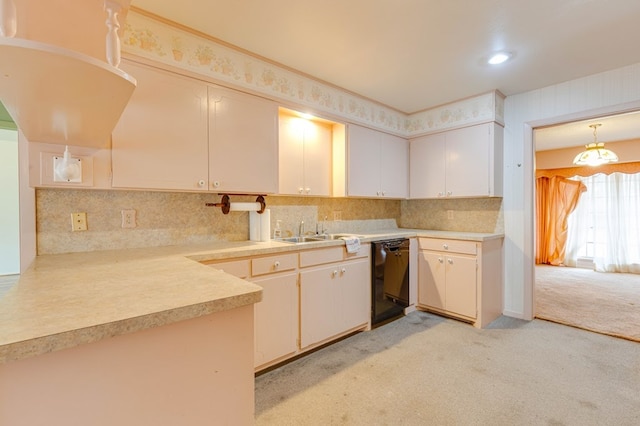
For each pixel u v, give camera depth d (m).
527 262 3.16
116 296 0.93
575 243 6.09
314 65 2.54
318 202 3.25
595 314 3.29
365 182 3.29
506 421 1.65
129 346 0.80
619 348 2.49
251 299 0.98
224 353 0.96
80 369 0.74
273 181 2.47
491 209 3.43
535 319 3.16
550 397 1.85
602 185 5.77
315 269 2.43
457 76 2.77
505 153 3.31
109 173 1.75
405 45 2.24
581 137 4.95
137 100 1.82
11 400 0.67
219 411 0.96
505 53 2.37
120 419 0.79
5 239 3.33
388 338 2.71
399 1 1.75
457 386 1.97
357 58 2.43
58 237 1.80
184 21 1.93
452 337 2.72
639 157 5.13
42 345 0.65
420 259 3.42
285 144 2.72
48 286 1.04
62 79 0.83
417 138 3.79
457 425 1.62
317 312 2.44
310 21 1.94
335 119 2.97
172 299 0.90
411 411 1.74
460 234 3.22
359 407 1.78
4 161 3.31
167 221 2.21
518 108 3.21
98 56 1.13
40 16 0.92
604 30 2.06
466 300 3.01
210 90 2.12
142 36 1.83
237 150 2.25
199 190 2.07
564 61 2.50
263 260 2.11
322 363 2.28
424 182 3.71
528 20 1.95
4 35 0.72
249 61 2.33
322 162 3.04
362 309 2.82
